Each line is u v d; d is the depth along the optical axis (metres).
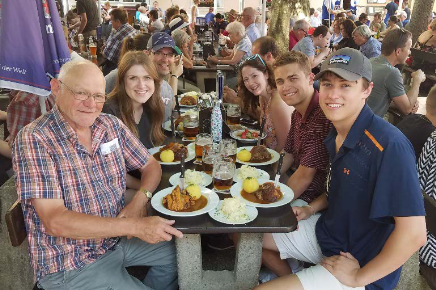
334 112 1.55
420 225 1.36
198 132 2.67
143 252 1.95
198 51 7.40
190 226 1.56
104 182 1.72
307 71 2.17
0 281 2.10
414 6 7.80
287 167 2.38
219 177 1.84
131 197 2.04
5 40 1.93
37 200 1.51
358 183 1.54
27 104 2.54
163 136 2.62
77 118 1.58
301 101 2.20
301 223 1.96
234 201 1.64
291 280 1.57
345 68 1.48
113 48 5.67
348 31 6.69
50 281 1.63
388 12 12.91
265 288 1.57
